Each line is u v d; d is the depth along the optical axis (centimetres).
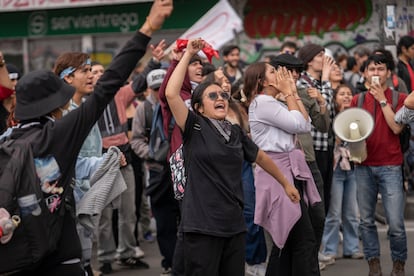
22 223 507
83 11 2319
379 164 898
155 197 944
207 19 812
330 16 2109
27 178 510
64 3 2245
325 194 971
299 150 792
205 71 989
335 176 1040
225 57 1427
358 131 868
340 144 1038
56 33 2353
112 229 1045
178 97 656
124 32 2284
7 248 505
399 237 903
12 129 547
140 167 1123
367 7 2081
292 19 2134
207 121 671
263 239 922
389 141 894
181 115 659
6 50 2412
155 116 925
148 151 1023
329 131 959
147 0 2172
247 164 917
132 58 520
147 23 521
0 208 501
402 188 906
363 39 2092
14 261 505
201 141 662
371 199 916
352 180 1055
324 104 899
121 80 521
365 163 907
